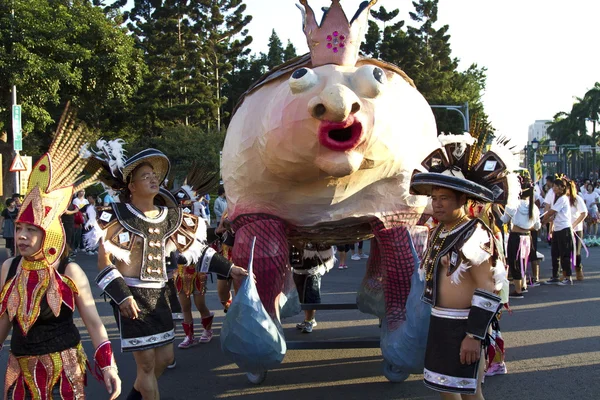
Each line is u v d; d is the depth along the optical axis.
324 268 6.80
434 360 3.38
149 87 38.94
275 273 4.59
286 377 5.35
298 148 4.14
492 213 5.00
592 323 7.06
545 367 5.41
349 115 3.96
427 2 49.91
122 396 4.99
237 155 4.71
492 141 3.85
